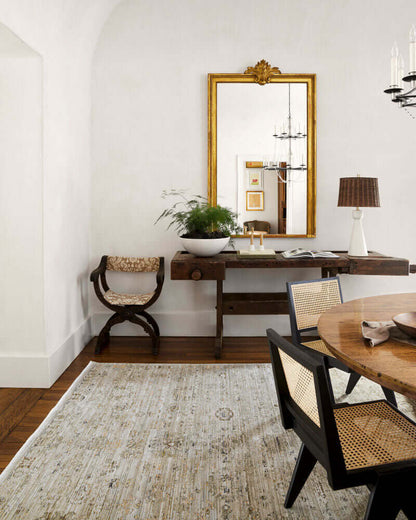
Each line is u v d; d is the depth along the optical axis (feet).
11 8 7.52
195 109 12.72
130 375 10.15
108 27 12.55
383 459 4.45
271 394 9.11
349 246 11.87
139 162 12.87
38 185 9.27
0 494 5.97
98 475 6.39
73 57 11.11
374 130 12.71
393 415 5.31
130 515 5.57
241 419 8.04
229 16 12.51
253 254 11.37
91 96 12.72
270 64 12.60
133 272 13.09
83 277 12.39
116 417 8.12
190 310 13.32
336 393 8.99
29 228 9.36
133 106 12.73
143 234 13.05
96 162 12.87
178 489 6.07
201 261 10.87
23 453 6.91
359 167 12.81
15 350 9.54
